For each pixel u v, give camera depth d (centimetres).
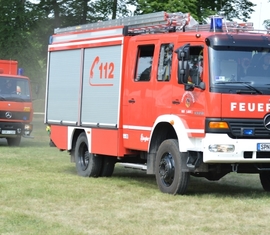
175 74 1247
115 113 1424
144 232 897
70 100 1612
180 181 1222
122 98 1412
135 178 1534
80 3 3972
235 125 1170
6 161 1805
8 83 2452
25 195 1195
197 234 890
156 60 1310
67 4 3997
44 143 2589
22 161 1816
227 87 1170
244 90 1176
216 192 1315
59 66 1672
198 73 1199
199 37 1209
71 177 1491
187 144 1205
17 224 943
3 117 2398
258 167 1229
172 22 1336
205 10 3039
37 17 3931
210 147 1166
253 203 1148
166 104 1265
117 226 934
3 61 2523
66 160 1884
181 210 1073
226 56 1188
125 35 1419
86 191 1259
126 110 1396
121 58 1413
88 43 1543
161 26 1359
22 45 3966
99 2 3953
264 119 1180
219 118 1164
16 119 2416
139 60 1370
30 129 2441
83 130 1566
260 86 1184
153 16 1371
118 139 1414
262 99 1182
